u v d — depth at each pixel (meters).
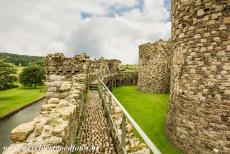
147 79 27.34
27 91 48.53
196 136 8.26
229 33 7.17
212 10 7.60
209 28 7.73
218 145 7.50
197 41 8.21
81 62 12.69
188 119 8.68
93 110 10.14
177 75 9.62
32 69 55.22
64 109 4.54
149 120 13.25
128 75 41.19
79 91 7.71
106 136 6.73
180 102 9.25
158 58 26.02
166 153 8.88
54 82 12.48
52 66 12.43
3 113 24.98
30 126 3.16
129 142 5.19
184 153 8.84
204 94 7.96
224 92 7.33
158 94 25.00
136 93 26.31
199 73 8.16
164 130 11.38
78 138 5.97
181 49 9.20
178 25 9.46
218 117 7.50
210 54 7.72
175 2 9.84
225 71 7.30
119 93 26.58
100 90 13.83
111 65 40.94
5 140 19.00
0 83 37.97
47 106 4.89
